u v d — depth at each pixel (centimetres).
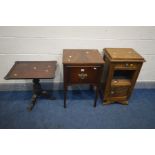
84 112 206
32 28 200
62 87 249
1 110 204
